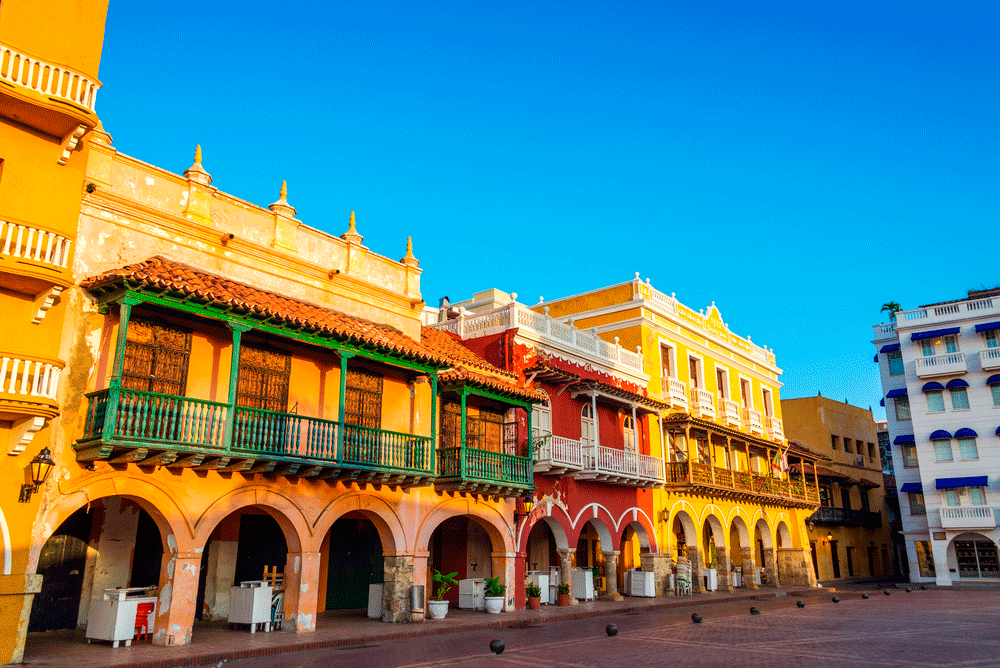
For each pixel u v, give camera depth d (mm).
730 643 15492
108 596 14586
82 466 13492
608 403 28656
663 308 34031
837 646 14922
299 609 16547
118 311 14625
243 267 17578
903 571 57562
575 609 23312
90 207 14797
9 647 12156
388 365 19562
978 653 13812
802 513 41750
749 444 37500
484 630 18688
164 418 14094
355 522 23328
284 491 16688
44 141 13781
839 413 54406
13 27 13422
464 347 25688
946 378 41469
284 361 17562
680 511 31812
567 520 25469
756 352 42625
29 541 12625
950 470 40312
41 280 12789
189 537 14758
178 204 16578
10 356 12391
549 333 26891
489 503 22516
